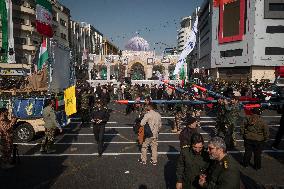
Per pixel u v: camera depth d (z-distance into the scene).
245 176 7.54
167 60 67.62
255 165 8.06
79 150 10.30
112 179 7.40
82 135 12.88
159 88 21.91
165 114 19.25
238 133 13.23
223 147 3.62
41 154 9.74
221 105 10.09
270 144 11.11
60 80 13.89
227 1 66.81
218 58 70.56
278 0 60.03
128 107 19.28
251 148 8.10
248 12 62.16
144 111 10.87
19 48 61.38
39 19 16.03
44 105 11.43
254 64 61.06
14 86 14.81
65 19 82.25
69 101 11.45
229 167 3.56
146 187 6.88
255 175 7.62
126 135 12.84
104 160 9.09
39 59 13.36
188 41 14.85
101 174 7.78
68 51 15.51
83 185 7.00
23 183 7.13
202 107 20.20
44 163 8.76
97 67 68.50
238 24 64.69
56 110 11.81
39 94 12.77
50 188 6.82
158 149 10.40
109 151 10.16
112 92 33.09
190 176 4.34
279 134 10.31
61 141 11.70
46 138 9.95
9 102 11.45
